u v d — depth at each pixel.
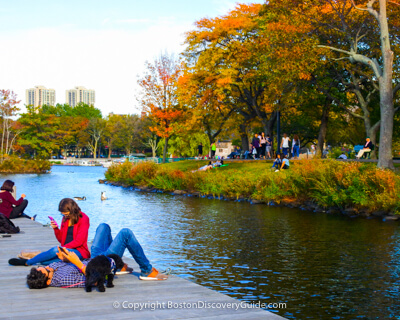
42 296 6.02
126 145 136.50
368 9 25.97
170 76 50.69
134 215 21.56
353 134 52.44
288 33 31.22
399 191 20.00
